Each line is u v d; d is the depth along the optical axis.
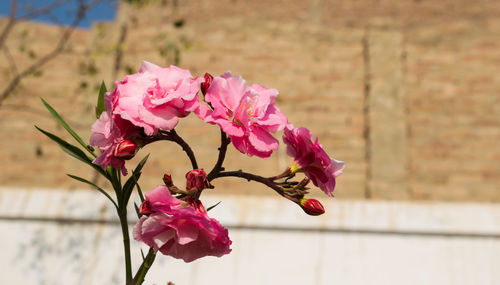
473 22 7.89
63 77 7.94
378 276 5.46
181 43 8.05
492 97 7.59
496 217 5.49
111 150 1.27
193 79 1.31
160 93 1.25
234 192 7.29
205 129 7.57
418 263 5.48
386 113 7.57
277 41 8.06
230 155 7.45
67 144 1.44
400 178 7.35
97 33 8.12
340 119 7.67
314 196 7.21
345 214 5.58
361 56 7.91
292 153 1.41
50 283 5.57
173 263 5.52
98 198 5.77
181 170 7.42
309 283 5.45
